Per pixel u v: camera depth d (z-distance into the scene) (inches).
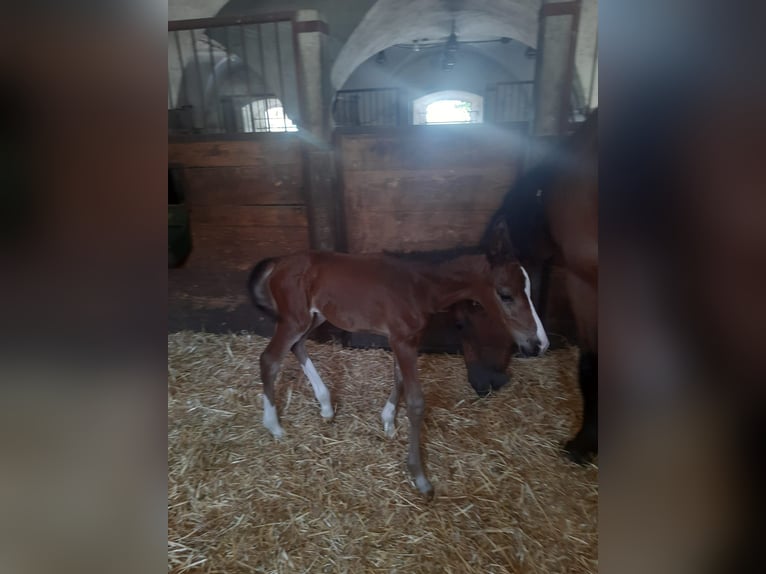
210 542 52.0
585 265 59.2
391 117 346.3
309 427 71.5
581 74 111.5
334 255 64.9
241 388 82.4
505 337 70.3
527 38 217.2
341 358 91.2
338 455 65.3
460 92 351.3
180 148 91.4
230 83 247.6
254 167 90.5
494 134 81.1
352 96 306.8
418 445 58.6
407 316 58.8
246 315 100.0
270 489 59.5
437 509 55.7
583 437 62.2
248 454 66.1
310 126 86.1
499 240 56.7
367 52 230.2
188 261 99.0
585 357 61.5
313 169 87.3
